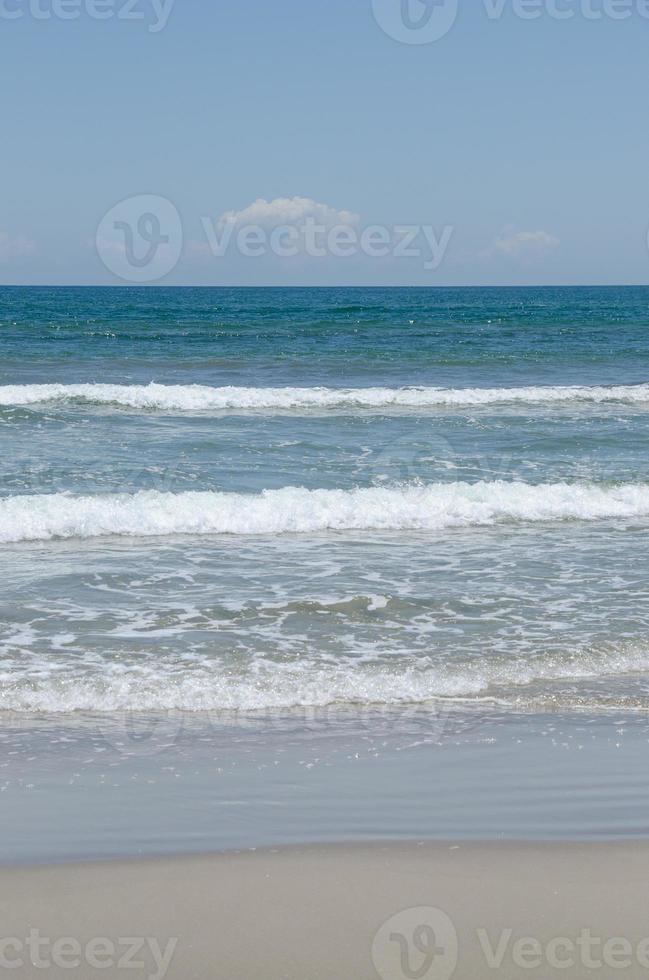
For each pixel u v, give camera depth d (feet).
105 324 200.75
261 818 23.20
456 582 44.68
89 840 21.94
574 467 68.49
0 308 316.19
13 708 30.09
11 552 49.29
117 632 37.32
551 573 46.32
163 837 22.15
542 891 19.84
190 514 54.39
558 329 196.75
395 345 151.23
